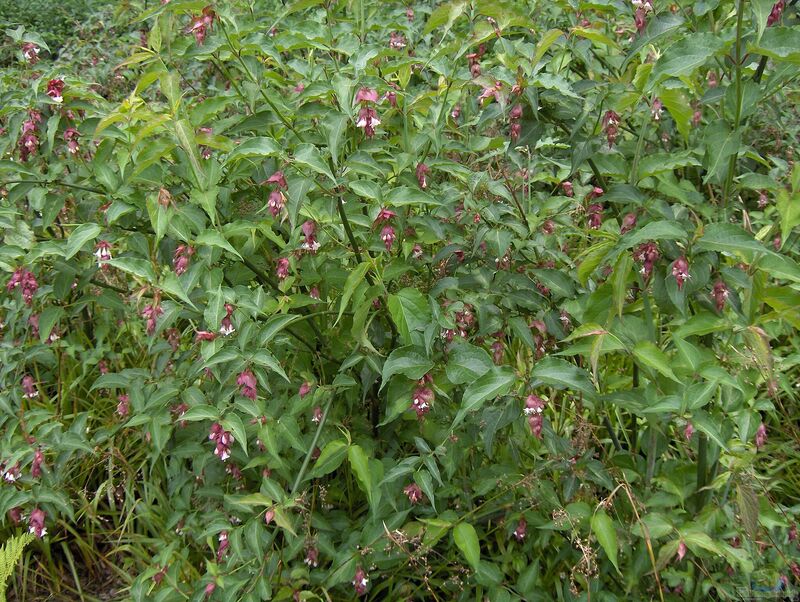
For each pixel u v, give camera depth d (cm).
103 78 450
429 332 206
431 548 256
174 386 262
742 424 223
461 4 224
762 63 209
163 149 223
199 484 289
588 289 251
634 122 287
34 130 271
